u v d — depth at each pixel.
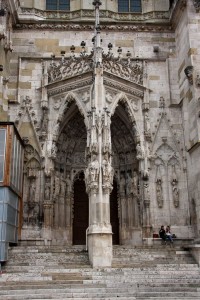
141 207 26.17
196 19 27.17
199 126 24.39
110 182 20.81
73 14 31.89
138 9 32.84
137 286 16.36
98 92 23.00
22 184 25.16
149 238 25.22
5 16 25.95
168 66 29.25
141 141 26.88
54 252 20.72
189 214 25.95
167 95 28.58
